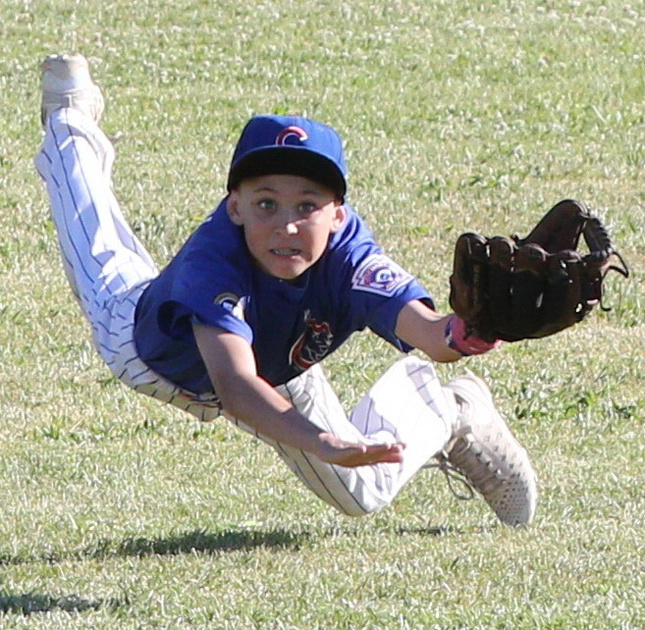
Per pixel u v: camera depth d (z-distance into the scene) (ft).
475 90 199.93
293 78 202.39
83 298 68.44
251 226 53.93
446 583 66.80
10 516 78.13
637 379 108.17
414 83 202.18
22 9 227.40
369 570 68.54
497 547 72.23
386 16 231.09
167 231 141.08
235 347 52.21
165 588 65.92
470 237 47.88
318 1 237.04
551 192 159.33
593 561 69.92
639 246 141.38
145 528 76.13
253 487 84.07
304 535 74.95
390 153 171.12
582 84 203.92
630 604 64.13
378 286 55.11
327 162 53.47
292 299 55.77
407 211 150.61
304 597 64.44
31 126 177.78
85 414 98.89
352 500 69.05
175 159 167.63
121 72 202.39
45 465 87.81
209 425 95.86
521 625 61.36
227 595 64.90
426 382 73.72
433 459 86.74
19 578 67.62
